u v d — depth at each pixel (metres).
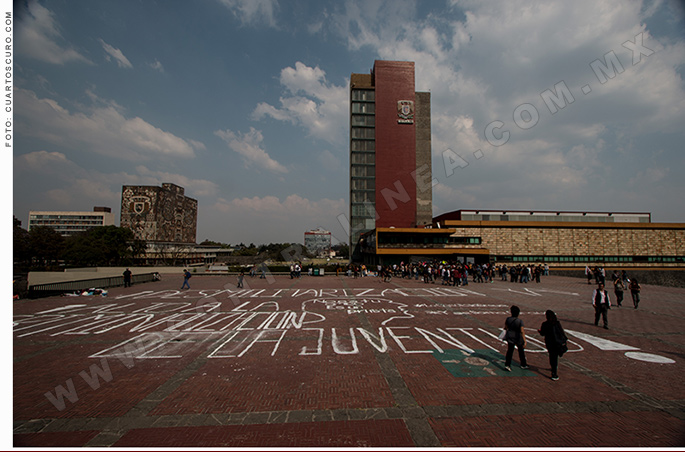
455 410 5.06
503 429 4.51
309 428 4.54
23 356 7.87
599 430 4.47
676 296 17.91
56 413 5.02
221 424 4.66
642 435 4.33
